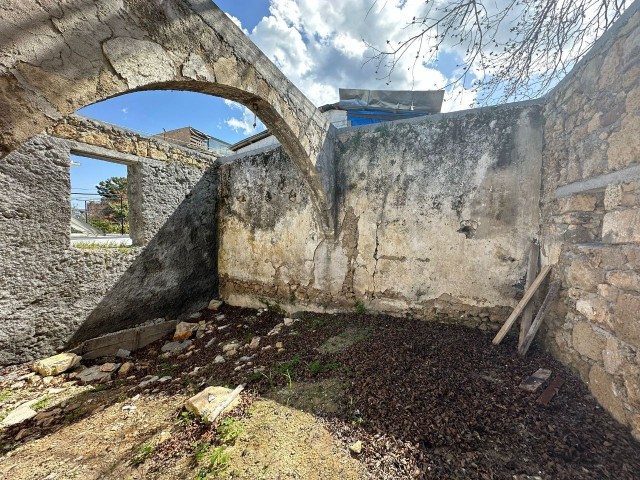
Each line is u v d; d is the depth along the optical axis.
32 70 1.17
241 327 4.01
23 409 2.35
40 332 2.99
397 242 3.48
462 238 3.15
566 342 2.20
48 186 3.00
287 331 3.57
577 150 2.20
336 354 2.73
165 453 1.73
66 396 2.58
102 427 2.08
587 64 2.10
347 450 1.59
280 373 2.51
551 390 1.92
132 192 3.97
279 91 2.69
